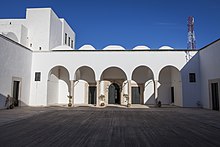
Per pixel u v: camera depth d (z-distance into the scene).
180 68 16.73
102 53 17.34
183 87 16.53
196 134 6.48
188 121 9.26
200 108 15.76
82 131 6.86
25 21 21.12
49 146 5.01
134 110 14.38
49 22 20.86
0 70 13.25
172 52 16.89
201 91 16.30
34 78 17.66
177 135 6.32
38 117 10.40
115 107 16.61
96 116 10.98
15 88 15.52
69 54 17.62
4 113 11.72
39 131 6.82
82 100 20.84
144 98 20.17
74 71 17.41
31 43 20.77
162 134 6.46
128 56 17.12
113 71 20.69
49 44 20.77
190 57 16.77
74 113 12.40
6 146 5.01
